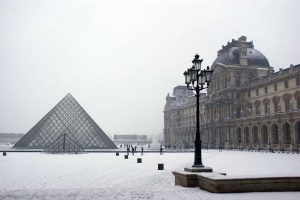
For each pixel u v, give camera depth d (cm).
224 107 11531
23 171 3394
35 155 6900
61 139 8506
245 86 11169
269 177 1606
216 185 1552
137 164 4372
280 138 8625
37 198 1488
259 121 9581
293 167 3484
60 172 3294
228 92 11375
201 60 2259
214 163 4181
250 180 1584
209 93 12988
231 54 11719
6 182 2531
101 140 10100
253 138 9975
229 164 4000
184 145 13412
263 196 1453
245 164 3978
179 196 1478
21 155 6881
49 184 2428
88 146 9825
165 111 19050
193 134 15250
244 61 11606
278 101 9438
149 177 2845
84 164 4369
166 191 1647
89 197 1498
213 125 12250
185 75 2311
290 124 8250
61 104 10256
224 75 11856
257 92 10556
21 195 1583
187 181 1794
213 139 12306
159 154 7744
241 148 9794
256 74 11625
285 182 1612
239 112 11400
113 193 1609
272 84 9725
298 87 8494
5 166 4016
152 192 1617
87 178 2792
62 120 9919
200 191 1631
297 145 7906
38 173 3194
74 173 3197
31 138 9544
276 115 8794
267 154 6881
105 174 3111
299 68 8419
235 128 10894
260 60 11912
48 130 9681
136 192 1630
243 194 1513
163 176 2903
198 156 2080
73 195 1564
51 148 8344
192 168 2017
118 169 3622
